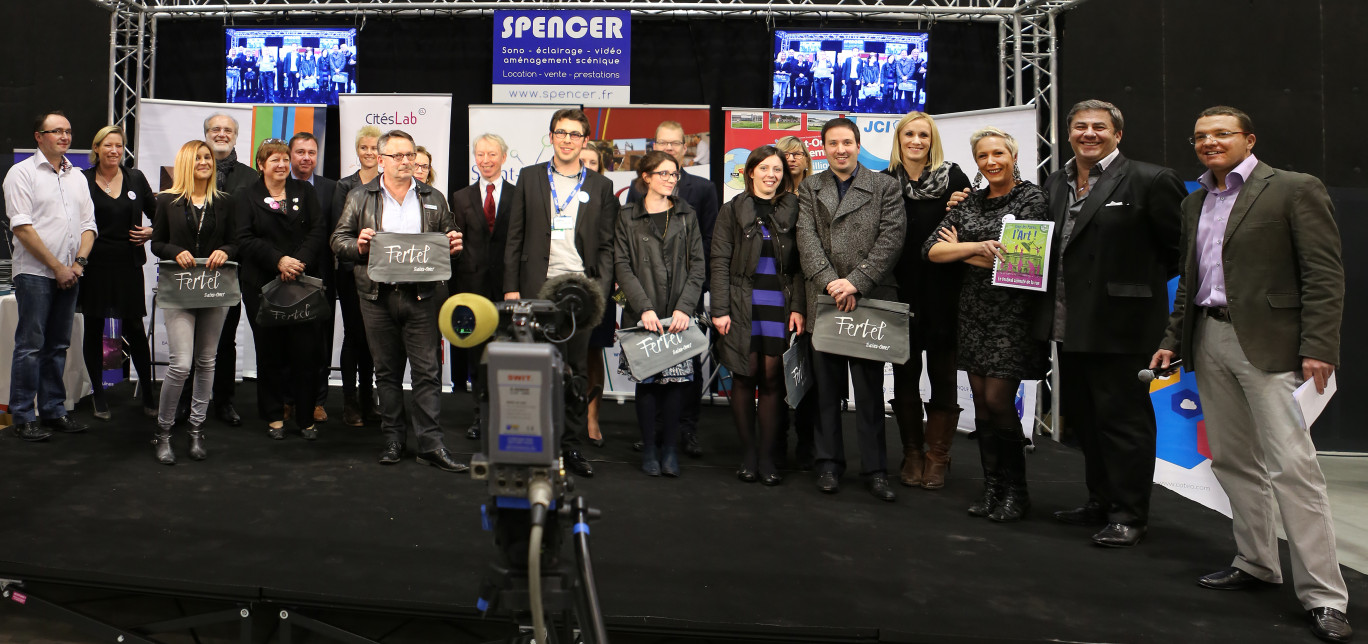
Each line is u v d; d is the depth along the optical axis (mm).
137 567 2830
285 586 2717
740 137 5949
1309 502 2623
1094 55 5840
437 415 4168
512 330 1789
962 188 3908
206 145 4406
